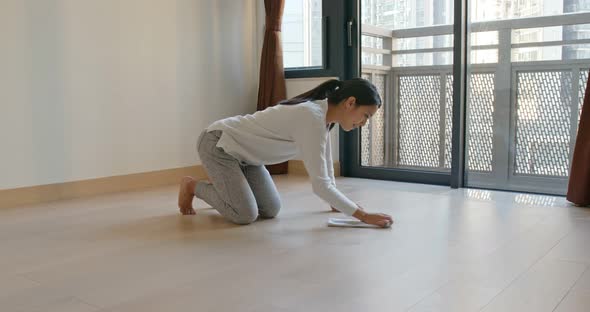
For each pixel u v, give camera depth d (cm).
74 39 304
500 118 328
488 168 336
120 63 326
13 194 282
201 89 376
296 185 335
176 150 362
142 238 208
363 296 142
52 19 294
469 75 334
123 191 325
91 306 138
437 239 200
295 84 396
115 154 327
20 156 285
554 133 312
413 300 138
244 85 407
